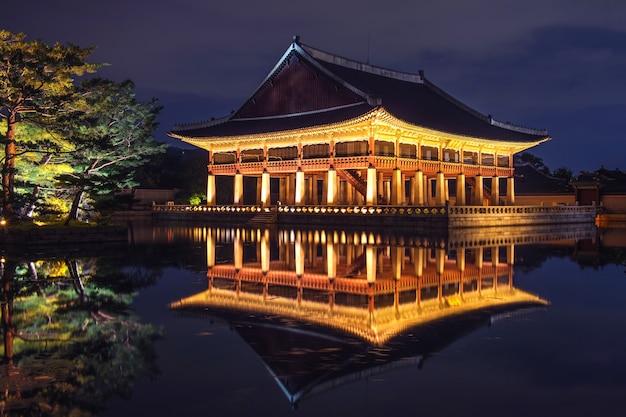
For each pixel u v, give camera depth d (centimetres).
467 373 1106
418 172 6769
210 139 7638
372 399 973
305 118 7175
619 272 2572
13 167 4194
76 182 4041
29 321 1560
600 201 8756
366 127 6150
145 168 10719
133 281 2298
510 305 1783
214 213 7419
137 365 1153
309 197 8038
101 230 4019
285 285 2194
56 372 1120
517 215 6331
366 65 8200
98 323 1536
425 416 901
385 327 1481
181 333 1426
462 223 5350
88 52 4519
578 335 1400
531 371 1115
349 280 2327
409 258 3142
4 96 4191
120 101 6328
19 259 3048
